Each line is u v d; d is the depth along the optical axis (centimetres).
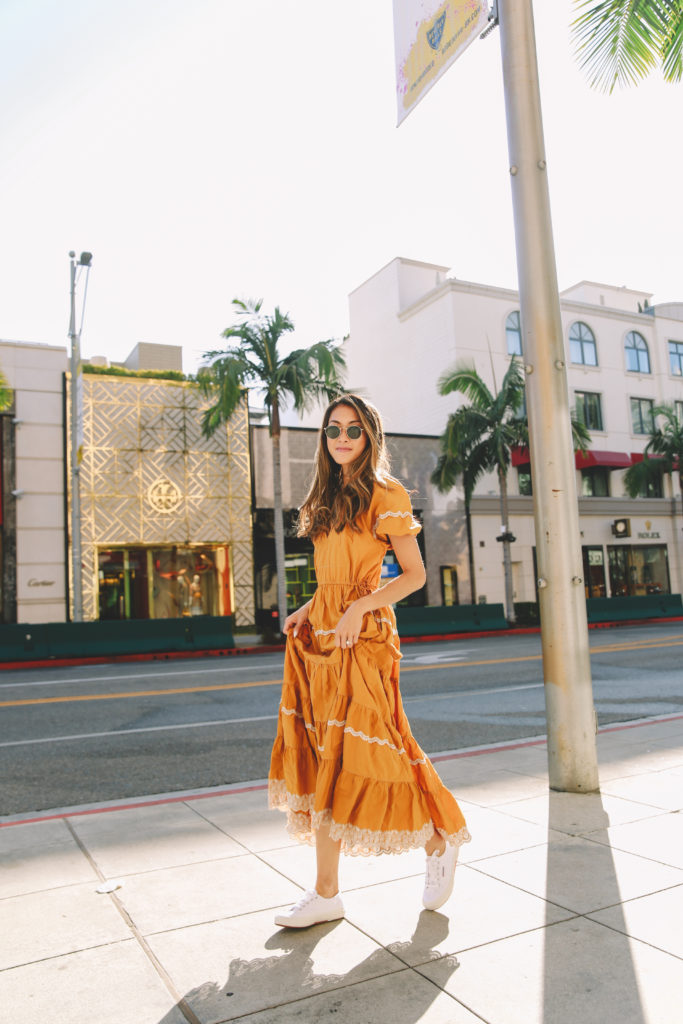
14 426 2094
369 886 310
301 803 274
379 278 3306
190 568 2262
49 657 1673
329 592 273
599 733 647
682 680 1077
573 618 454
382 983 231
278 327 2056
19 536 2067
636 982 227
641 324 3334
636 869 320
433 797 270
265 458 2391
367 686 259
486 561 2723
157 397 2247
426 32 545
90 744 724
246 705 944
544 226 469
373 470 272
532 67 476
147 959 253
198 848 374
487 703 922
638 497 3181
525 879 312
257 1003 222
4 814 495
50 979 240
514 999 220
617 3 686
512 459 2770
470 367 2573
